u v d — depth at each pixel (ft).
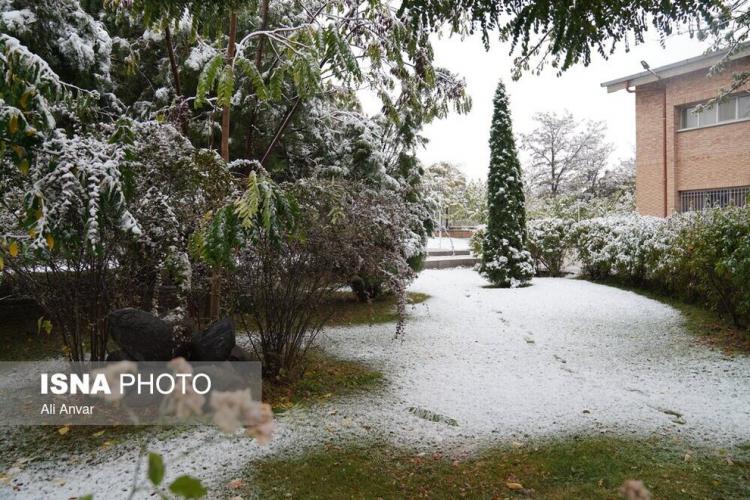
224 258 10.78
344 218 13.82
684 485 8.70
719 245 20.21
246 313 15.75
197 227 12.00
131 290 13.53
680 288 26.84
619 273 34.04
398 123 22.45
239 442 10.38
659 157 44.78
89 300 12.72
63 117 15.17
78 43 18.92
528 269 34.88
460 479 9.18
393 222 15.38
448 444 10.69
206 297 16.05
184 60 23.34
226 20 17.34
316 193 13.76
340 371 15.92
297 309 14.93
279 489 8.63
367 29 17.74
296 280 14.49
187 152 12.78
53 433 10.80
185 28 19.92
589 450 10.19
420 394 13.91
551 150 84.69
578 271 44.14
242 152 25.59
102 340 13.00
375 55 17.76
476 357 17.90
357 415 12.21
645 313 24.93
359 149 27.66
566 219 42.42
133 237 11.35
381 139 29.96
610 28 7.82
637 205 46.80
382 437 10.96
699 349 18.22
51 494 8.37
